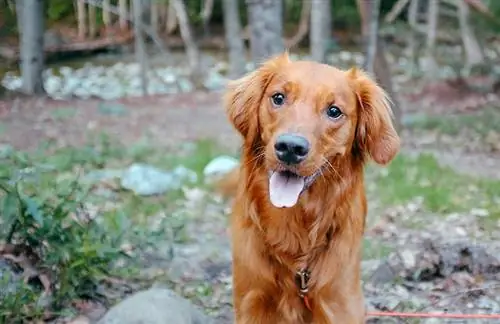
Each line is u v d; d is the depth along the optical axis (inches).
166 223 81.6
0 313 61.7
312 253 54.7
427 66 277.0
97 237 68.7
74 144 140.3
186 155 132.7
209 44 349.4
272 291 55.2
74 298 66.1
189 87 259.1
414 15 274.1
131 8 326.3
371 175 118.0
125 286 70.9
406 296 71.9
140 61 236.8
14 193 65.4
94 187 102.6
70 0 340.2
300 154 49.9
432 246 78.9
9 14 273.6
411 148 147.3
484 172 128.7
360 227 56.4
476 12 261.9
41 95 213.9
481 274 75.4
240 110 55.3
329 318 55.1
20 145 141.8
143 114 187.9
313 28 161.5
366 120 55.0
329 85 52.9
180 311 59.6
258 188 54.1
